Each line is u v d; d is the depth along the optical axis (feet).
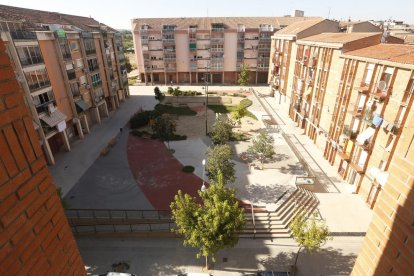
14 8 110.32
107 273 54.54
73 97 113.19
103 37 145.38
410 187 12.50
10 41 77.41
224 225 51.08
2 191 9.80
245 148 110.93
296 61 134.82
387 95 66.33
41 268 12.14
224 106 174.19
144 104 176.14
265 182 85.35
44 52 95.76
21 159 10.76
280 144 114.32
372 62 71.87
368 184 74.90
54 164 98.63
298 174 90.22
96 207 75.82
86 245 64.69
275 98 185.68
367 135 72.59
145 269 58.70
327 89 101.14
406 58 63.31
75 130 122.11
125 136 124.36
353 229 67.62
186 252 62.59
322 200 77.56
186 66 224.74
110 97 157.07
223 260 60.29
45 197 12.39
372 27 138.31
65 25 128.57
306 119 121.08
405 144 12.92
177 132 130.21
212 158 77.05
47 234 12.55
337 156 93.15
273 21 221.05
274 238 65.72
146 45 216.95
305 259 60.23
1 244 9.79
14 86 10.36
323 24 140.15
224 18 223.30
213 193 55.98
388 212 14.15
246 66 212.02
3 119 9.79
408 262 12.53
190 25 213.05
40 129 90.68
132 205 76.64
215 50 217.15
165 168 96.68
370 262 15.69
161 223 68.90
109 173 93.25
